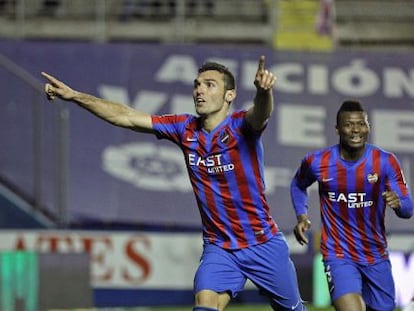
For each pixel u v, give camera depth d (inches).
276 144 1694.1
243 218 692.1
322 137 1713.8
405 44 1999.3
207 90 673.6
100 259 1542.8
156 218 1624.0
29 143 1651.1
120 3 2009.1
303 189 823.1
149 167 1659.7
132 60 1738.4
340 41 1988.2
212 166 682.2
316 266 1525.6
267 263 700.0
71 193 1624.0
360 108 772.6
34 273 1190.3
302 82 1748.3
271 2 1925.4
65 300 1218.6
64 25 1961.1
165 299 1549.0
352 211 778.2
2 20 1950.1
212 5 2000.5
